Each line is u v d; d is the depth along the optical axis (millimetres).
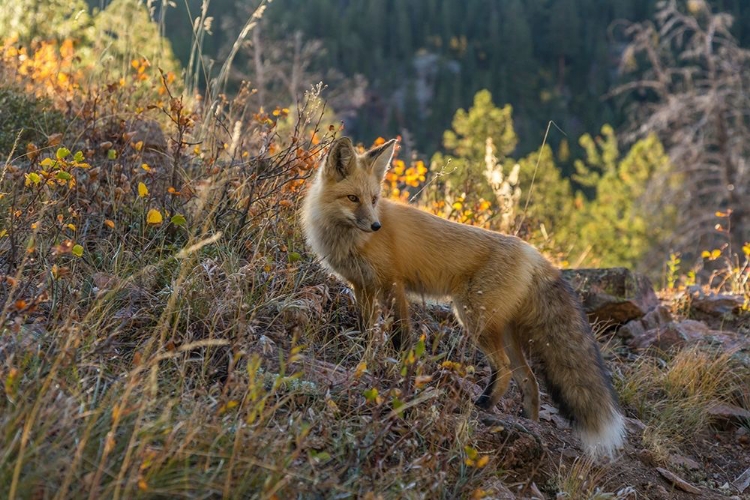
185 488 3023
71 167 4965
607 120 62344
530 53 80750
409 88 69500
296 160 5945
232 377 3668
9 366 3254
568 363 5039
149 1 8367
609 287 7141
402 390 3910
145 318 4418
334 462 3688
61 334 3635
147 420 3320
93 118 6059
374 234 5152
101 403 3287
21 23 9188
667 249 18703
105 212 5359
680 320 7586
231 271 4867
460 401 4398
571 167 43719
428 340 5262
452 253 5254
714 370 6113
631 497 4562
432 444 3877
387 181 8570
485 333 5086
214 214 5352
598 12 90188
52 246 4699
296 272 5184
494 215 7953
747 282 8172
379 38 84812
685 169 18781
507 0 93188
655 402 5852
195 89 7762
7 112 6586
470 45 81438
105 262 4918
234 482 3188
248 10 19188
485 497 3604
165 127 7430
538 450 4457
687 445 5516
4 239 4703
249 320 4324
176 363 3885
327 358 4785
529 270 5242
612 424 4859
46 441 3086
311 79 20094
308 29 73938
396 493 3467
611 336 6938
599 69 80500
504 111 20734
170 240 5289
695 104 18844
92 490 2799
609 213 22219
